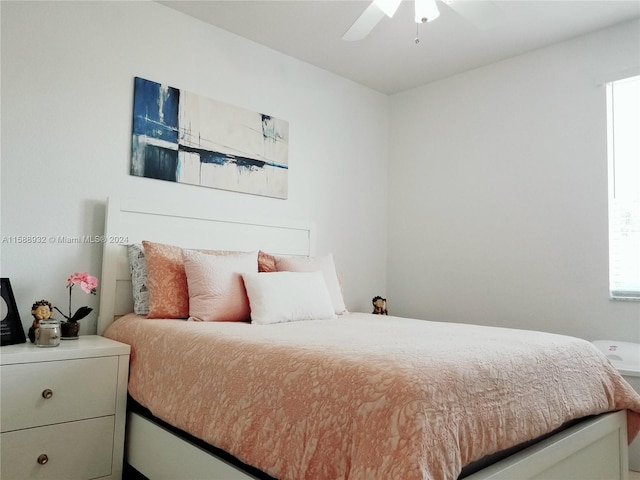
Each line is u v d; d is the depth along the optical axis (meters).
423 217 3.72
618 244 2.79
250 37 3.01
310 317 2.38
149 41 2.59
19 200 2.14
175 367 1.72
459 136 3.53
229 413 1.42
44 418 1.73
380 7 1.89
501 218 3.27
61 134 2.27
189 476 1.59
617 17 2.72
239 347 1.54
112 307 2.33
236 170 2.92
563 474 1.50
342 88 3.64
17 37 2.15
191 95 2.73
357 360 1.24
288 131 3.24
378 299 3.53
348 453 1.09
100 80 2.40
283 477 1.21
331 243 3.51
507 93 3.28
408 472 0.96
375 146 3.89
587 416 1.74
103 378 1.90
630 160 2.77
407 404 1.04
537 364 1.48
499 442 1.22
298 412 1.23
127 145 2.48
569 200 2.96
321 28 2.89
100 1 2.42
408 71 3.52
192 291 2.22
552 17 2.72
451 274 3.51
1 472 1.63
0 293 1.97
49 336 1.89
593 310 2.82
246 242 2.90
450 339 1.67
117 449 1.92
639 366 2.31
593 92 2.88
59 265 2.25
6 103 2.12
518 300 3.15
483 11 1.80
